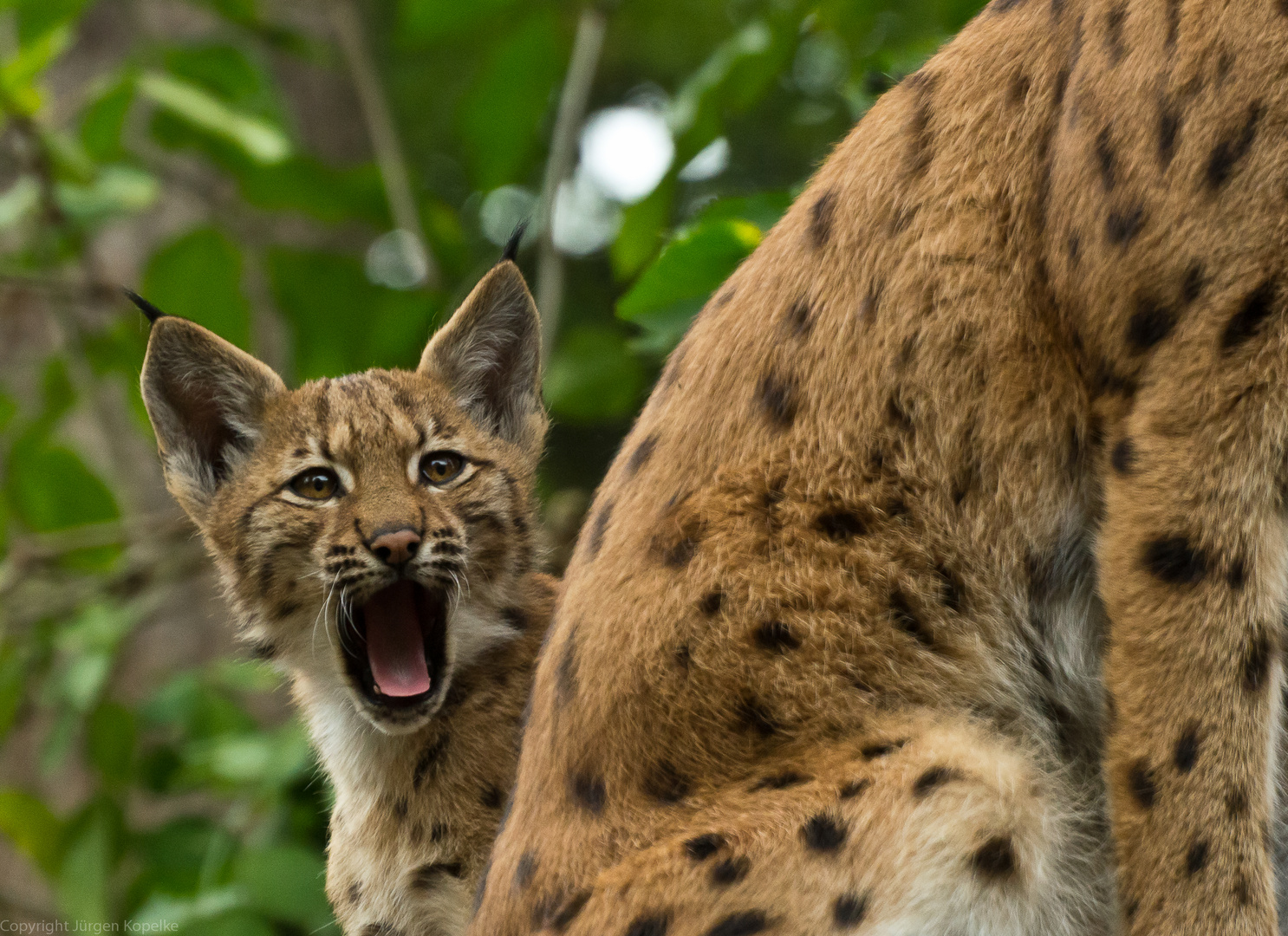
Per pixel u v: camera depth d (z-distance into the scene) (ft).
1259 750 21.68
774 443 24.85
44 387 55.21
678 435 25.79
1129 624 22.20
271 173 52.03
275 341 62.08
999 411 23.85
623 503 26.12
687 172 64.39
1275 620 21.81
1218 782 21.54
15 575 51.72
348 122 73.67
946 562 24.25
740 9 68.59
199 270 52.19
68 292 53.98
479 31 57.41
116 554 54.54
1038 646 24.31
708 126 43.14
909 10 48.62
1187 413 21.84
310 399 37.96
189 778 47.09
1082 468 23.57
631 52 79.36
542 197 51.11
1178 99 22.12
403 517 35.53
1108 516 22.58
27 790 58.23
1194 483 21.77
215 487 38.40
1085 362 23.24
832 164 26.22
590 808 24.84
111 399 64.13
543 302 48.65
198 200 65.26
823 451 24.58
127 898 47.37
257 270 59.72
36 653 52.80
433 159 81.71
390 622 36.09
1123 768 22.16
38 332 66.49
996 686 24.34
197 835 47.44
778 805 23.45
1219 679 21.66
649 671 24.61
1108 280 22.62
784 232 26.17
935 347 24.08
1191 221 21.81
